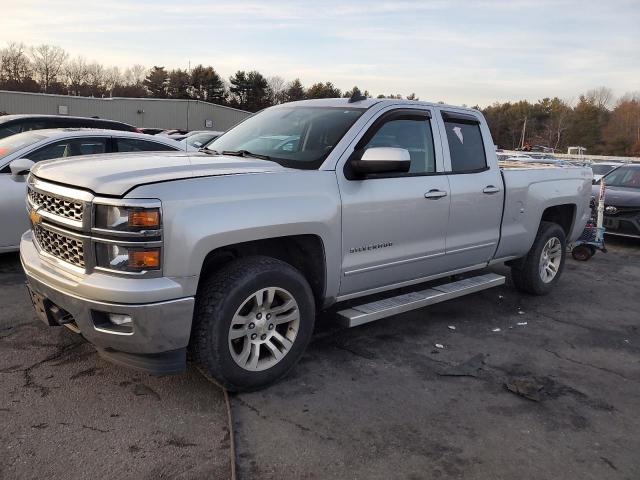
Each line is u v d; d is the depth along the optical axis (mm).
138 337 3105
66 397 3484
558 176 6207
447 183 4770
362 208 4062
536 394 3863
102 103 52344
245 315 3588
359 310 4305
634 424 3564
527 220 5773
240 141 4645
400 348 4602
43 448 2947
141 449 2994
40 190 3521
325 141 4145
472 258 5223
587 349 4848
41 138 6516
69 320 3457
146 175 3207
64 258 3412
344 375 4031
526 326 5359
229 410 3396
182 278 3150
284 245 3996
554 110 110312
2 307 4961
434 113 4848
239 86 98500
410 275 4645
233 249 3736
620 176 11438
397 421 3428
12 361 3928
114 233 3027
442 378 4078
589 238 8719
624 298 6629
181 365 3299
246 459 2961
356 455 3049
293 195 3656
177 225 3111
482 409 3645
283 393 3711
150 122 54438
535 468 3027
